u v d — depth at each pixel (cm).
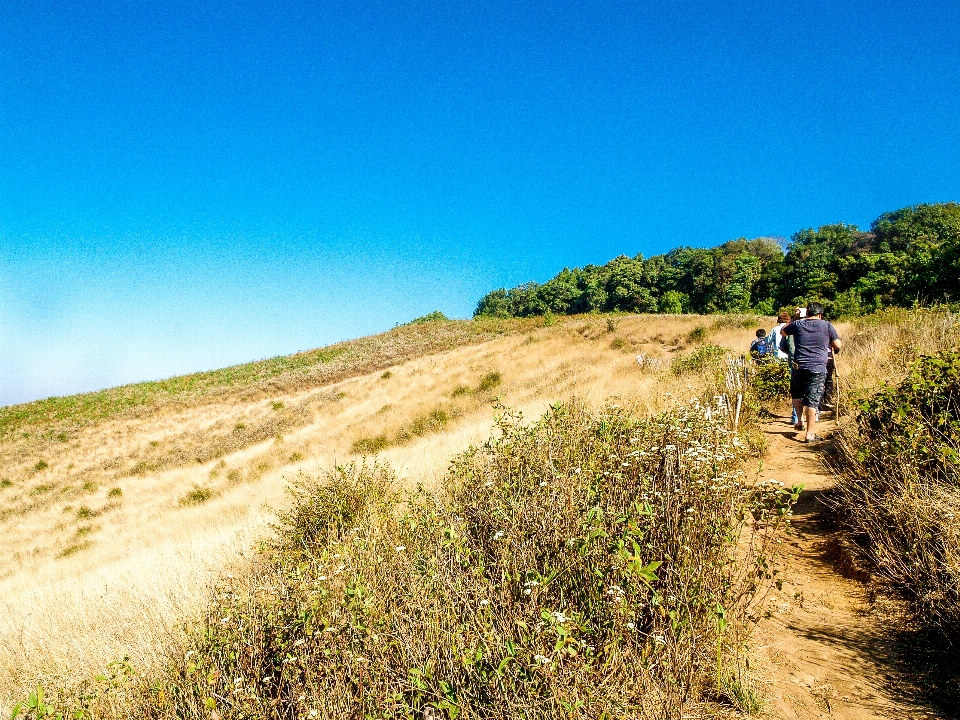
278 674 314
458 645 259
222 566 598
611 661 245
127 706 334
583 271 13400
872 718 228
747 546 381
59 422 4441
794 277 7706
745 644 264
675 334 2753
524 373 2859
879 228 9450
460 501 445
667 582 268
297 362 5406
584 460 387
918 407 411
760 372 930
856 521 381
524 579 294
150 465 3109
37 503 2755
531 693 230
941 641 262
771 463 566
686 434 372
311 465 1862
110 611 614
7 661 553
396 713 251
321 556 407
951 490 331
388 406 2947
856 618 298
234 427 3559
